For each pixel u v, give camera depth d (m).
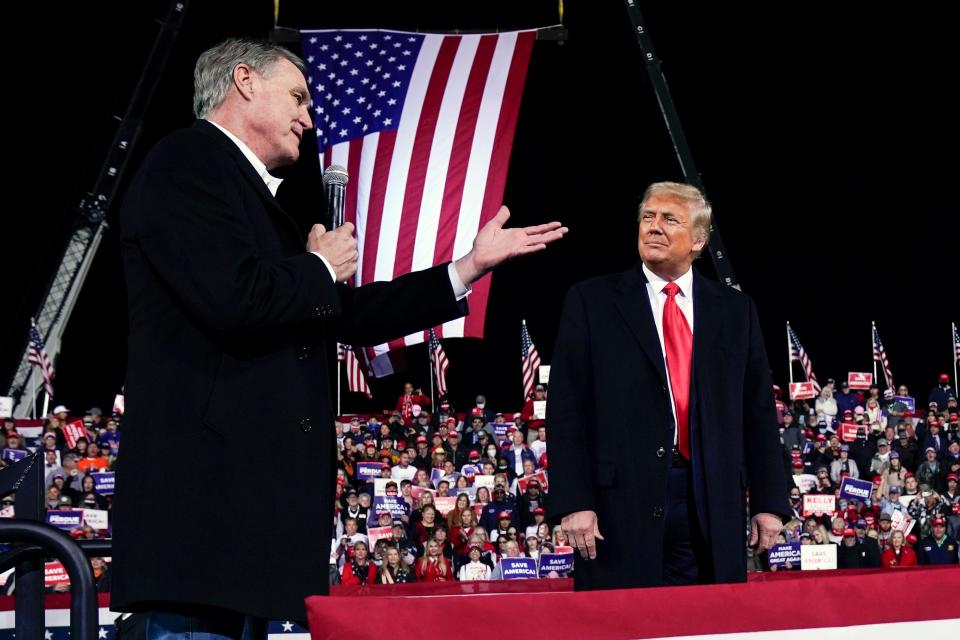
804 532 16.25
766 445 4.01
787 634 2.24
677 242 3.96
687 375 3.91
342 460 17.97
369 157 16.25
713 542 3.71
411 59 16.66
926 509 16.88
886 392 22.03
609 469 3.81
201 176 2.58
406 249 16.05
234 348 2.54
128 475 2.47
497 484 16.39
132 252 2.62
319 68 16.64
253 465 2.48
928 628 2.30
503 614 2.14
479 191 16.14
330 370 2.75
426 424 20.73
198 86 2.90
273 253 2.67
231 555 2.42
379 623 2.09
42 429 20.36
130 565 2.41
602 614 2.17
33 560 2.62
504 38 16.75
